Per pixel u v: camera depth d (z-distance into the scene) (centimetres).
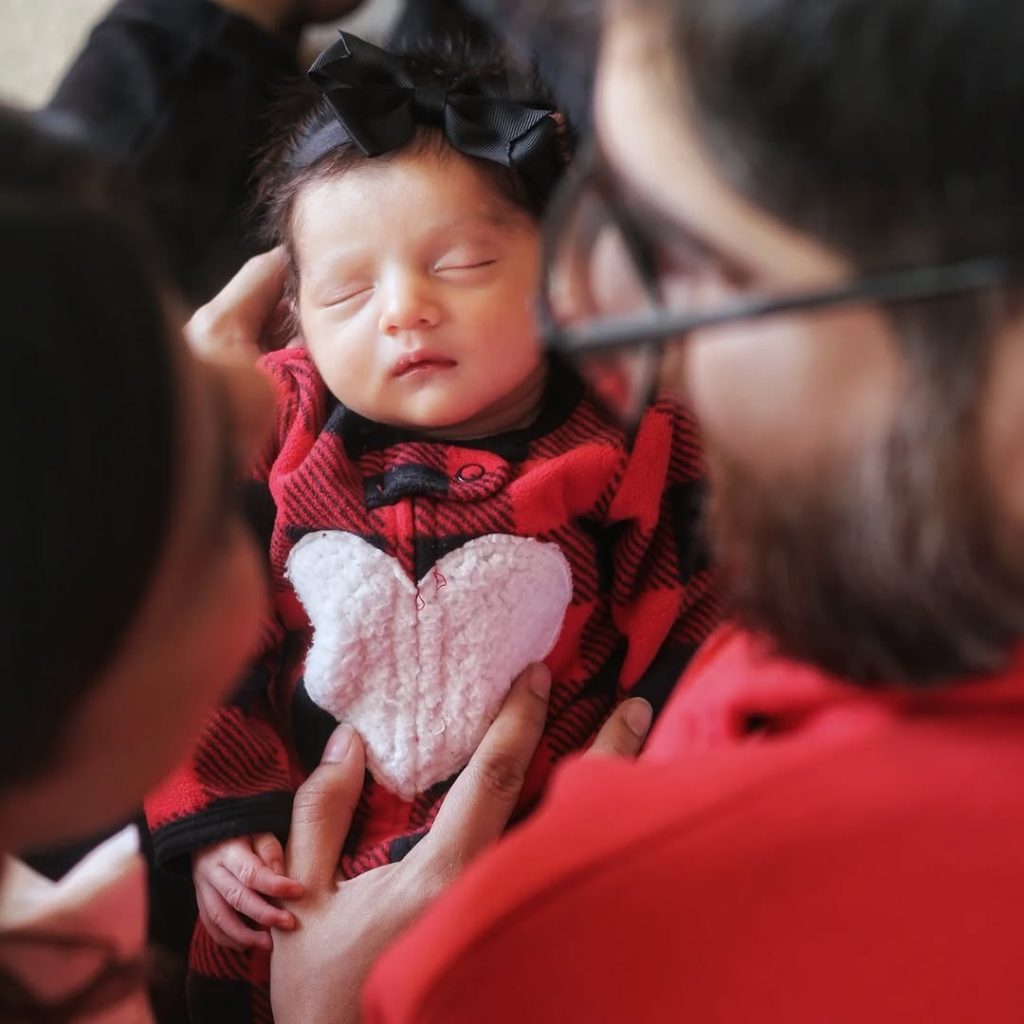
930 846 36
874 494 33
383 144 81
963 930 36
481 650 83
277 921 77
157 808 82
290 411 88
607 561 89
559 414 88
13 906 48
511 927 38
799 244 32
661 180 33
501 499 83
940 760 36
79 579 33
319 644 83
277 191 90
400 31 106
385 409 84
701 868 37
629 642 89
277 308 96
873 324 32
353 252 82
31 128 36
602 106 36
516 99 84
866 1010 37
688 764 40
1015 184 30
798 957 37
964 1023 37
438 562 82
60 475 32
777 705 40
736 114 31
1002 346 31
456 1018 39
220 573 40
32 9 138
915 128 30
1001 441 32
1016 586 33
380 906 75
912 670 36
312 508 84
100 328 33
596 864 38
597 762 43
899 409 32
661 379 42
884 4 30
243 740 83
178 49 98
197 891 83
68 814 40
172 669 39
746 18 31
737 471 37
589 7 40
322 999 73
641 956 38
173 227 95
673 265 36
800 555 36
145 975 53
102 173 38
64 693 34
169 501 35
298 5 105
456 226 81
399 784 83
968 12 29
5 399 32
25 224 33
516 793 79
